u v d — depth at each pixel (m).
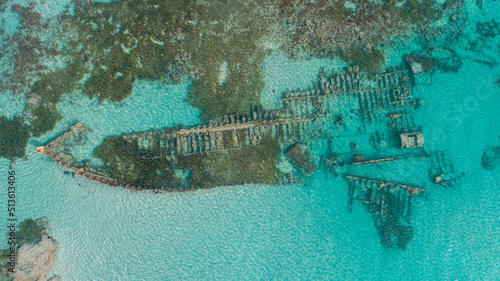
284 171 15.86
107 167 15.66
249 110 15.88
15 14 15.87
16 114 15.70
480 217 15.75
